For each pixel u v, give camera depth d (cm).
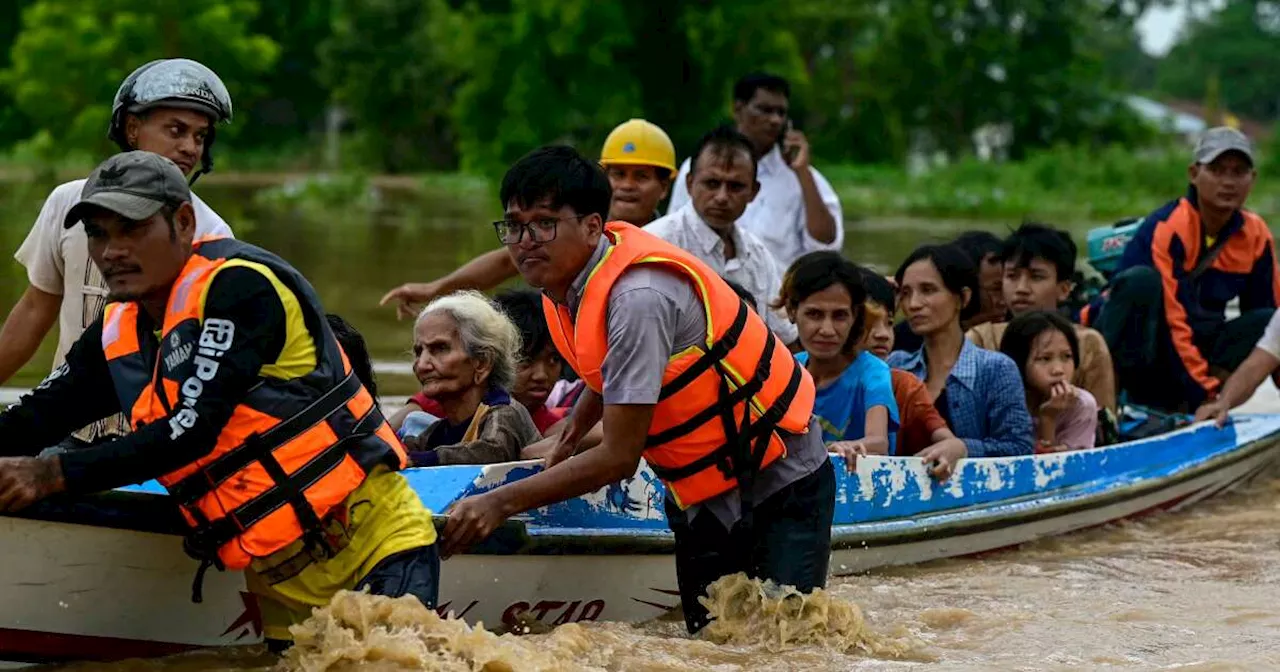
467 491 789
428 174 8294
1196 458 1258
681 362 716
